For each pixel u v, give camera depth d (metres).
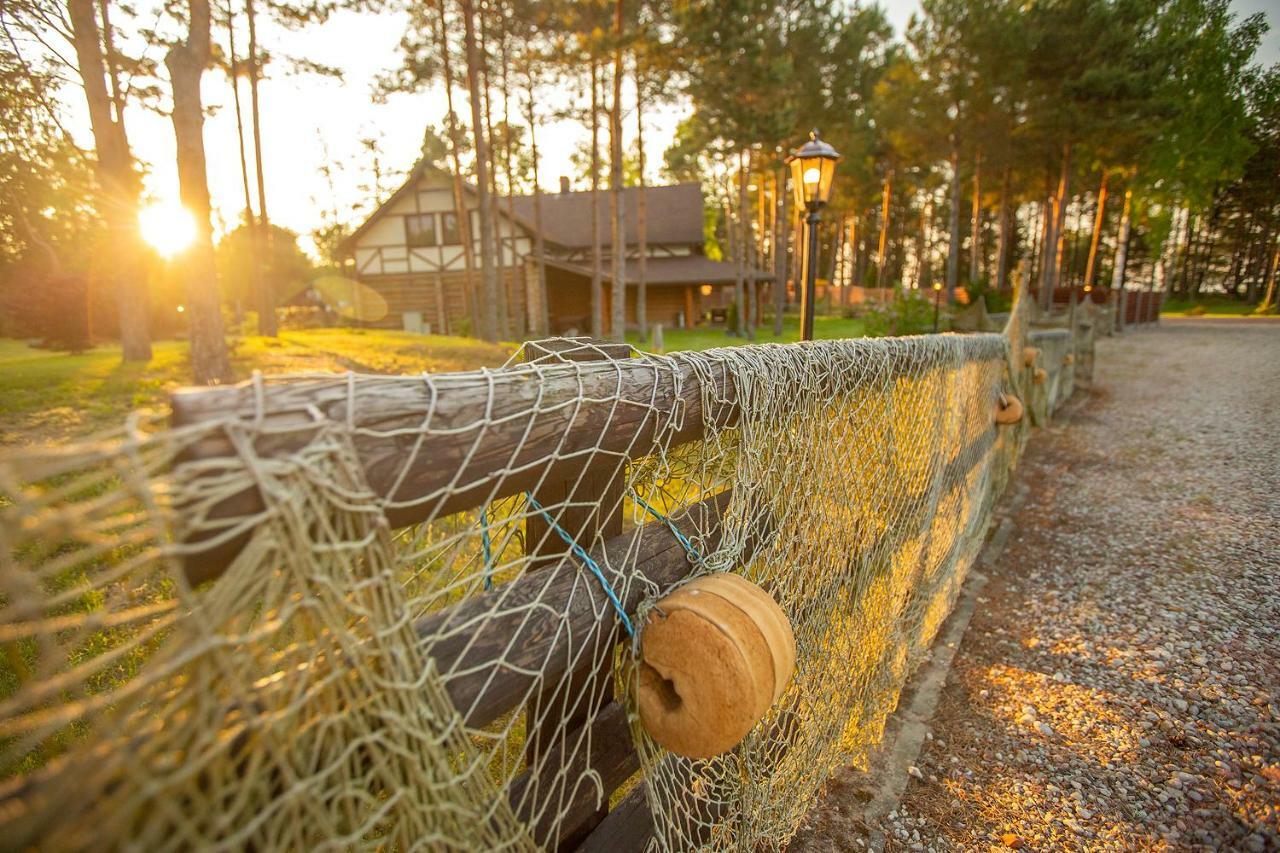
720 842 1.69
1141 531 5.11
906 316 14.13
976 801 2.37
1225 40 26.77
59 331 14.47
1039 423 8.73
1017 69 23.77
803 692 1.91
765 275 24.80
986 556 4.69
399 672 0.79
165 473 0.68
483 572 1.02
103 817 0.58
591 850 1.33
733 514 1.50
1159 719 2.81
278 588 0.67
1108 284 54.25
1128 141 24.27
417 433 0.81
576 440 1.06
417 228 24.59
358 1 12.83
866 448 2.20
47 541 0.51
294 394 0.72
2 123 7.55
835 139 26.38
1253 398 10.05
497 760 1.85
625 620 1.23
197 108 8.53
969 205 48.94
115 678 2.14
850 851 2.11
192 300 8.89
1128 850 2.15
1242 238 45.28
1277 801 2.33
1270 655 3.27
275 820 0.67
